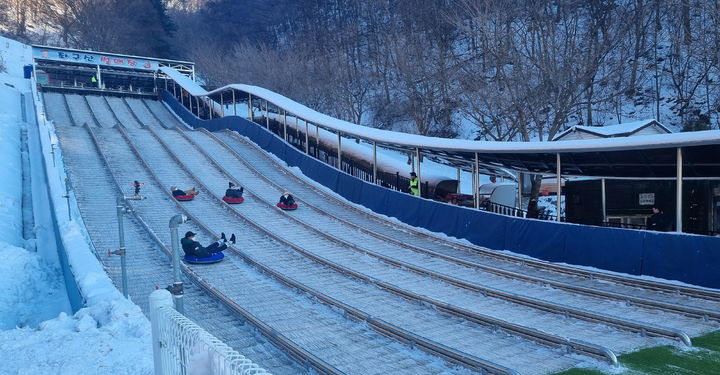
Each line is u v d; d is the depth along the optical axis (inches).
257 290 610.5
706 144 557.9
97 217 914.7
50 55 2320.4
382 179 1279.5
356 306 551.8
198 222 914.7
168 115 2230.6
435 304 535.8
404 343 442.3
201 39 3673.7
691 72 1953.7
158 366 250.7
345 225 973.8
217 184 1199.6
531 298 540.7
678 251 585.9
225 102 2133.4
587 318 487.8
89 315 405.4
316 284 633.6
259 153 1489.9
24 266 677.3
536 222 742.5
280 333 461.7
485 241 820.0
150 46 3656.5
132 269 681.6
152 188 1119.6
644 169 732.7
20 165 1173.1
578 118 2016.5
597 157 740.7
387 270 697.6
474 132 2086.6
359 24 3053.6
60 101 2112.5
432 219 927.7
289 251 791.7
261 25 3560.5
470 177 1743.4
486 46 1681.8
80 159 1255.5
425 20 2282.2
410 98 1916.8
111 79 2684.5
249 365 162.4
